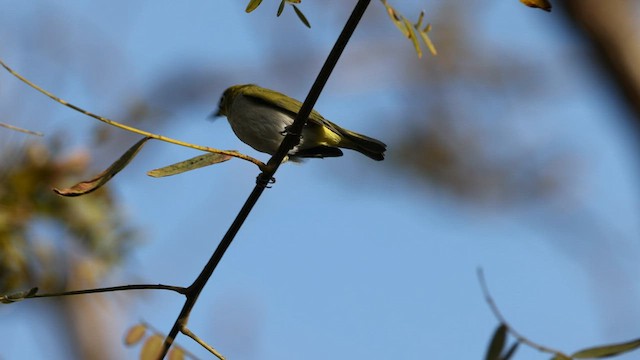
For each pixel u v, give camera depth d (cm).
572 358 503
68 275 803
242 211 516
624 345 498
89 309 1199
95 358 1180
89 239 805
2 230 777
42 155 805
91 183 468
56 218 796
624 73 1164
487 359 523
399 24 484
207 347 509
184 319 510
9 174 794
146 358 525
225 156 510
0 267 780
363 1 482
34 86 445
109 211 820
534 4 488
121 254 822
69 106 452
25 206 789
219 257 515
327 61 501
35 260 789
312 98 510
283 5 484
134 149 470
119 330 1229
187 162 502
